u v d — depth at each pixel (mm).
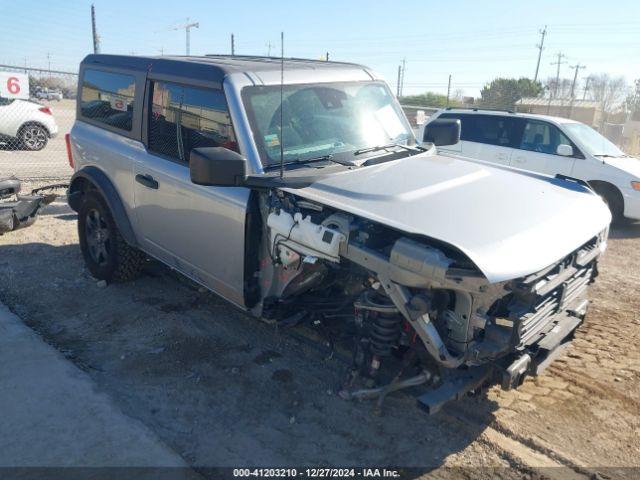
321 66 4668
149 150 4762
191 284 5691
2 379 3855
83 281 5703
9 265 6031
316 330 4594
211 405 3764
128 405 3721
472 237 3057
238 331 4758
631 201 8820
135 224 5047
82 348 4430
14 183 7418
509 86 39750
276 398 3852
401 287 3127
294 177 3654
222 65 4293
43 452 3184
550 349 3463
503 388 3285
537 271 3049
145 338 4609
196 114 4281
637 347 4730
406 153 4426
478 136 10094
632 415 3781
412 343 3477
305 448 3381
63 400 3656
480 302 3096
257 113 3998
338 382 4035
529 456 3350
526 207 3592
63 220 7902
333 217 3396
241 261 3916
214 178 3383
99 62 5559
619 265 7066
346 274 3949
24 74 15258
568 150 9047
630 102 41031
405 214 3246
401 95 35688
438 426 3607
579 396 3986
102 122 5441
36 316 4926
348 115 4496
